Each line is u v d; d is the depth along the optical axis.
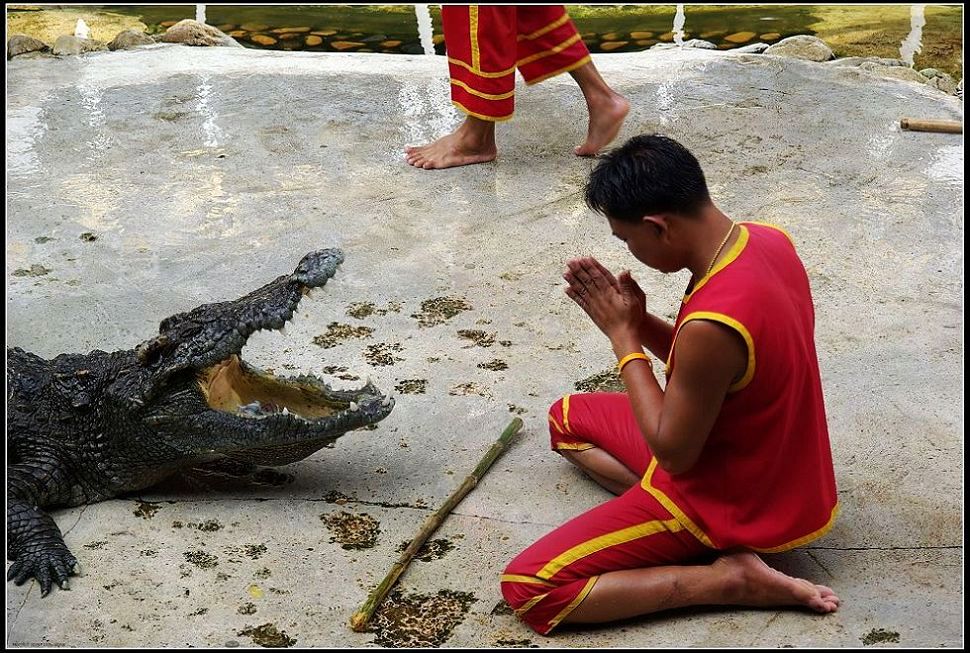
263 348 4.64
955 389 4.32
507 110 6.19
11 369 3.96
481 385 4.41
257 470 3.97
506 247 5.54
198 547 3.54
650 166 2.96
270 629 3.16
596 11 10.54
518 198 6.06
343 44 9.55
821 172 6.28
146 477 3.82
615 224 3.06
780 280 3.04
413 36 9.80
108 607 3.26
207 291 5.09
